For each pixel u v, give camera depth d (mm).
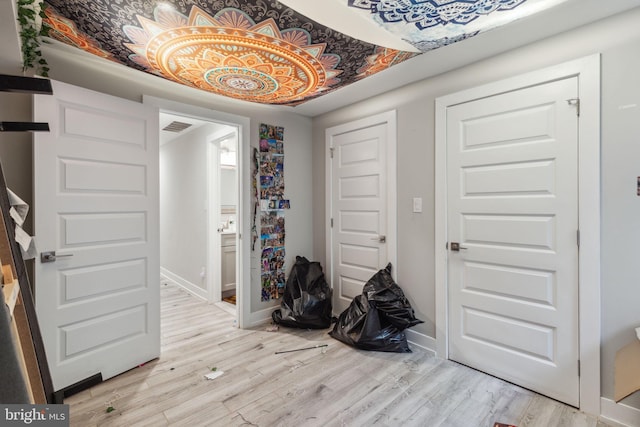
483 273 2225
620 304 1696
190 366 2342
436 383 2107
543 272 1960
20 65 1742
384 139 2852
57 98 1908
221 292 4055
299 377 2182
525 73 1993
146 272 2387
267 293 3301
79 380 2018
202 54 1982
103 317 2141
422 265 2576
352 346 2656
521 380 2053
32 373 984
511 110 2062
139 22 1626
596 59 1740
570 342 1855
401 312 2492
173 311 3617
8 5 1177
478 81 2213
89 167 2059
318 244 3604
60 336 1934
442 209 2432
